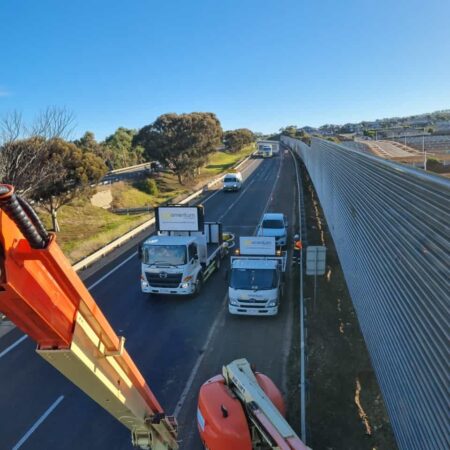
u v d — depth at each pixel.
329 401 9.64
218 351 12.41
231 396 7.34
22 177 19.59
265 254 15.34
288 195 39.44
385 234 8.86
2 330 14.23
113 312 15.42
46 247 3.54
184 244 15.66
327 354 11.67
